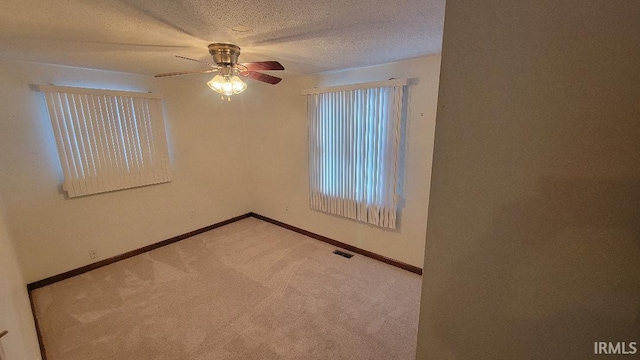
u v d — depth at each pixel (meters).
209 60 2.39
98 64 2.56
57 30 1.59
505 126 0.58
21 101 2.42
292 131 3.71
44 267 2.67
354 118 2.96
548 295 0.59
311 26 1.59
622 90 0.46
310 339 1.98
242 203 4.53
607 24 0.46
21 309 1.59
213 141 3.98
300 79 3.44
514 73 0.56
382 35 1.77
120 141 3.01
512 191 0.60
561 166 0.53
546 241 0.57
